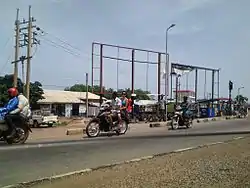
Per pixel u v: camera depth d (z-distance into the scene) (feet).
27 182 25.12
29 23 124.36
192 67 144.77
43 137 55.26
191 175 27.76
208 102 154.10
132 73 124.57
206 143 48.60
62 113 237.04
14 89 44.55
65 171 29.09
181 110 78.74
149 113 129.39
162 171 29.12
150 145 45.11
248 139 53.06
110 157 35.94
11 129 43.34
